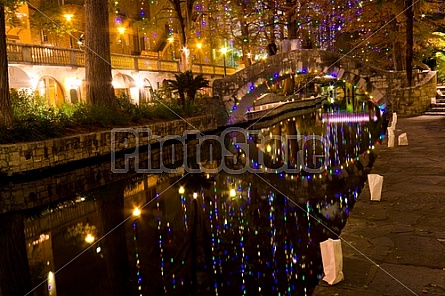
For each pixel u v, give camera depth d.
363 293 4.30
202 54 56.16
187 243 8.30
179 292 6.16
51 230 9.60
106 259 7.70
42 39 31.78
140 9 44.72
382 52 34.06
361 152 18.55
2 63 14.91
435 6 27.03
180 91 28.27
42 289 6.51
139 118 21.97
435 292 4.25
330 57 28.72
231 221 9.65
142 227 9.50
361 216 6.78
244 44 40.00
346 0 32.28
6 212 11.09
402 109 25.05
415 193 7.92
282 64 30.53
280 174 15.31
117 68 33.50
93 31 20.86
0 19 14.73
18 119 15.41
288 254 7.42
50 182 14.47
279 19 37.28
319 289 4.45
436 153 12.00
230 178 14.98
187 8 32.75
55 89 28.05
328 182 13.19
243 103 33.12
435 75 25.08
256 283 6.39
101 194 12.88
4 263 7.71
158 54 47.09
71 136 16.12
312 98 53.69
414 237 5.75
